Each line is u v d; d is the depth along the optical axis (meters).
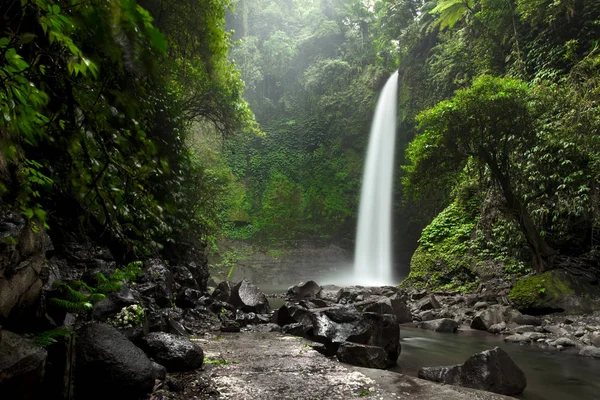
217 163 27.59
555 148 9.99
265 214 33.62
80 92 1.56
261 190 34.78
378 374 4.52
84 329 3.42
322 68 35.59
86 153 1.75
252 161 35.72
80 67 1.13
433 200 24.80
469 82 19.42
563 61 13.36
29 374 2.28
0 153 2.08
